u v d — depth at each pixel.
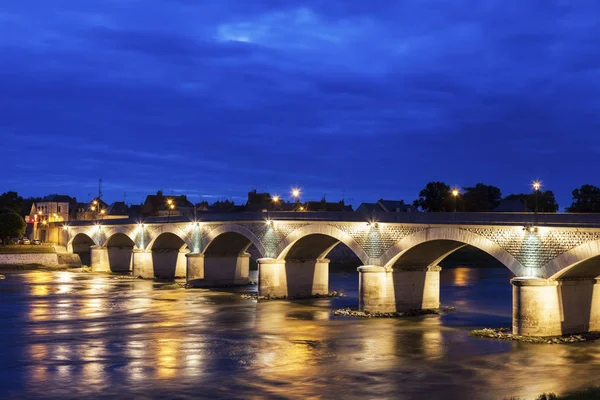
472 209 180.62
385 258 79.56
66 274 142.75
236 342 64.56
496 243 66.50
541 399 42.84
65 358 57.44
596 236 58.09
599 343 61.28
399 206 189.75
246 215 104.00
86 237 171.00
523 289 62.69
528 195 182.00
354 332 69.19
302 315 81.19
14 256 154.50
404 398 45.44
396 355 58.28
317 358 57.47
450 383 49.12
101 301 95.94
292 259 98.88
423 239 74.12
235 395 46.09
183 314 82.81
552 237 61.81
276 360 56.75
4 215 173.50
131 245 156.50
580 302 64.44
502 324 73.06
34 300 97.00
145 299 98.31
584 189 150.88
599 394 43.50
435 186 184.00
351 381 49.81
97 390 47.22
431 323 74.19
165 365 54.91
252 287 116.19
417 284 82.38
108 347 62.25
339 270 146.62
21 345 63.09
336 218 86.31
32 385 48.56
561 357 56.38
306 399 45.25
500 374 51.47
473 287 109.62
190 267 116.38
